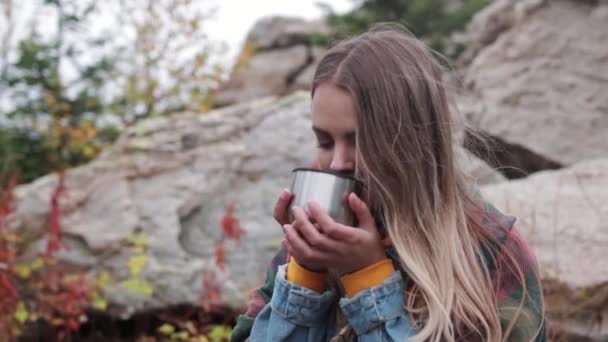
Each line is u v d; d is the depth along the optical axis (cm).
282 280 157
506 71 553
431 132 160
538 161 507
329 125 156
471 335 149
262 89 803
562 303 285
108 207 413
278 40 847
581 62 543
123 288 383
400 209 153
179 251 396
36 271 386
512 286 155
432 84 162
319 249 149
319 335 157
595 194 322
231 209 366
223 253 362
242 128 452
